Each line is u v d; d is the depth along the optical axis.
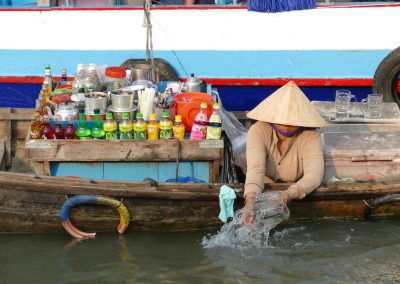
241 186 5.78
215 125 6.04
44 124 6.12
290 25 7.96
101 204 5.79
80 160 6.02
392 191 5.98
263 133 5.81
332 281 5.31
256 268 5.49
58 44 8.14
